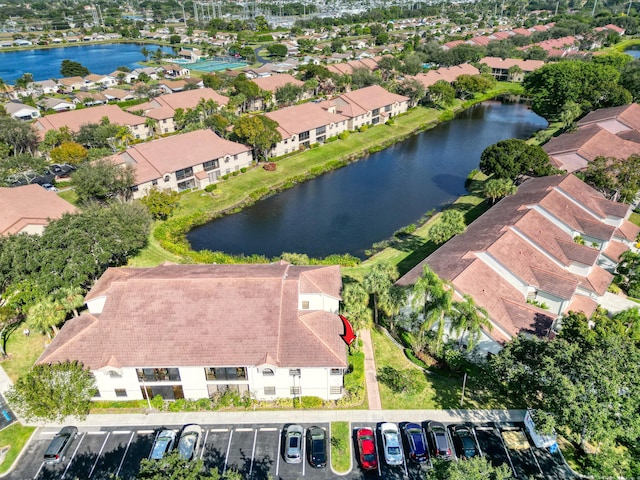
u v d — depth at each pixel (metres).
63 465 37.06
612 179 74.06
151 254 68.25
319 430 38.84
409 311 48.97
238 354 40.75
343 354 41.72
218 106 133.62
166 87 167.00
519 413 41.19
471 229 62.75
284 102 151.00
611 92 115.00
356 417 41.00
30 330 50.78
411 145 120.69
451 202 87.56
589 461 36.25
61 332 45.00
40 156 103.81
